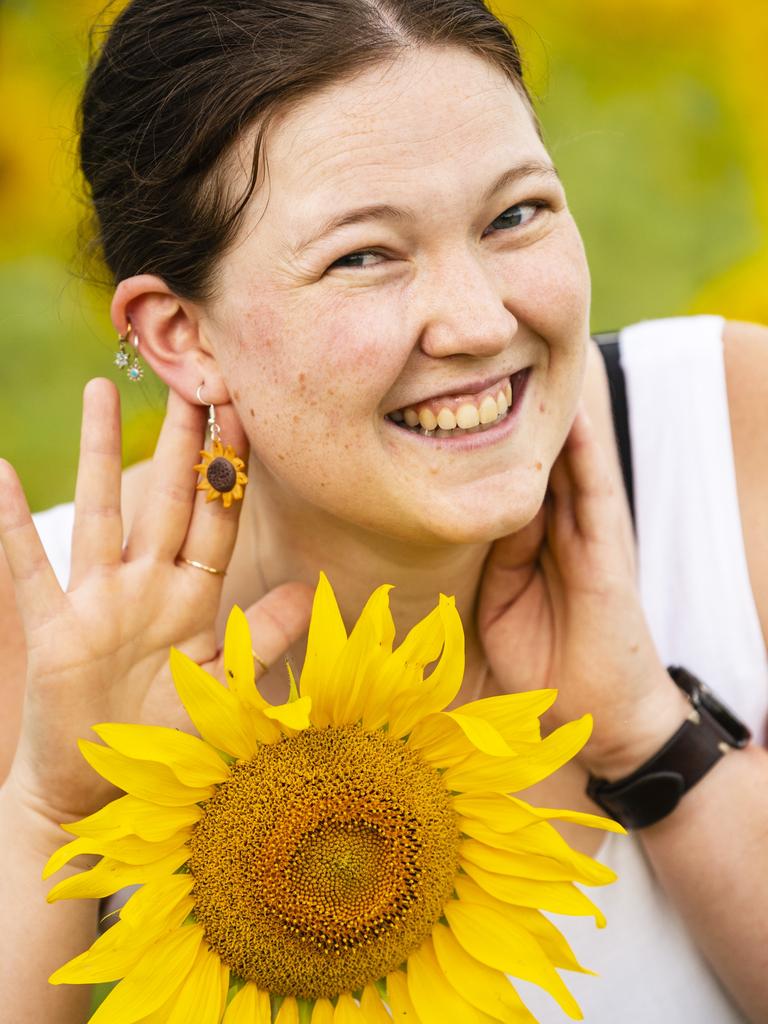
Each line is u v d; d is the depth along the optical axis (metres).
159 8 3.31
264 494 3.87
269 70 3.09
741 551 4.39
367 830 3.04
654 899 4.14
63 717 3.46
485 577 3.99
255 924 3.04
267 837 3.02
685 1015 4.14
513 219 3.27
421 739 3.11
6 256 6.86
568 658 3.84
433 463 3.29
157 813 3.01
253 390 3.35
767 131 7.21
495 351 3.17
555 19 7.22
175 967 3.05
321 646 3.02
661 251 7.18
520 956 3.08
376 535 3.66
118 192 3.58
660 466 4.43
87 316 6.79
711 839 3.79
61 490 6.76
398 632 3.98
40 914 3.51
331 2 3.12
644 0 7.20
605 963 4.10
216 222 3.26
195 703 2.99
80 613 3.47
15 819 3.54
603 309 7.16
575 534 3.83
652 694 3.80
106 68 3.53
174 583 3.60
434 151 3.08
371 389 3.18
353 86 3.08
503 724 3.06
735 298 7.09
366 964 3.08
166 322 3.56
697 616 4.41
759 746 4.17
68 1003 3.55
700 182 7.24
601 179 7.22
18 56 6.84
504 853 3.12
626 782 3.80
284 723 2.81
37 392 6.77
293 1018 3.14
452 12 3.14
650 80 7.31
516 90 3.32
